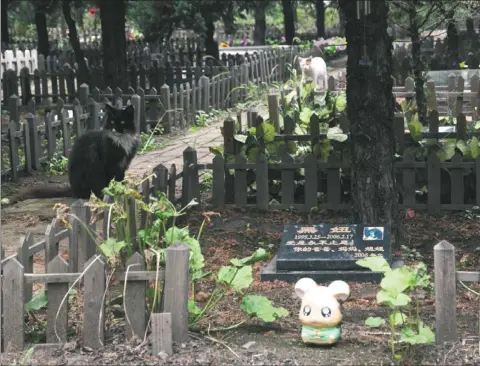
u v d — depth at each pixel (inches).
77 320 139.9
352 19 180.5
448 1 299.1
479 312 138.5
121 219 147.5
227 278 134.3
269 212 227.6
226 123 232.7
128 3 728.3
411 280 121.4
